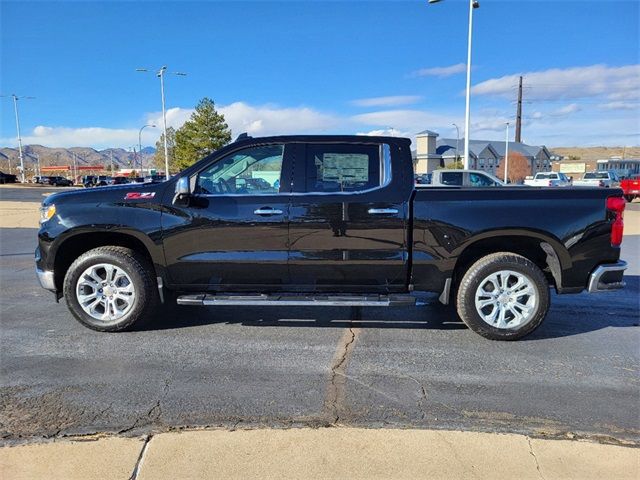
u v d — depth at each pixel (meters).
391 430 3.13
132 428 3.16
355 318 5.58
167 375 3.99
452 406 3.48
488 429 3.16
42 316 5.57
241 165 4.87
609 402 3.56
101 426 3.18
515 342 4.81
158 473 2.69
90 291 5.01
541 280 4.70
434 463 2.79
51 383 3.82
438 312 5.80
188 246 4.82
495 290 4.78
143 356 4.39
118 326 4.96
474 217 4.66
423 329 5.20
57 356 4.38
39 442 2.98
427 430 3.14
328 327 5.25
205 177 4.89
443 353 4.50
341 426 3.19
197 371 4.07
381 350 4.57
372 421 3.26
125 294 4.95
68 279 4.93
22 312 5.73
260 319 5.52
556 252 4.70
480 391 3.73
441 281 4.79
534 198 4.69
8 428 3.15
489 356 4.44
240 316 5.62
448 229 4.69
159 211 4.81
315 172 4.81
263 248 4.78
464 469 2.74
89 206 4.84
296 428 3.15
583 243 4.68
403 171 4.77
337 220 4.72
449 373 4.06
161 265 4.87
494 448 2.94
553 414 3.38
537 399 3.60
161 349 4.57
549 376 4.01
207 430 3.13
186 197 4.76
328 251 4.75
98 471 2.71
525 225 4.64
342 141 4.82
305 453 2.88
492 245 5.01
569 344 4.75
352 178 4.81
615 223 4.70
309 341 4.81
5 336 4.89
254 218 4.74
